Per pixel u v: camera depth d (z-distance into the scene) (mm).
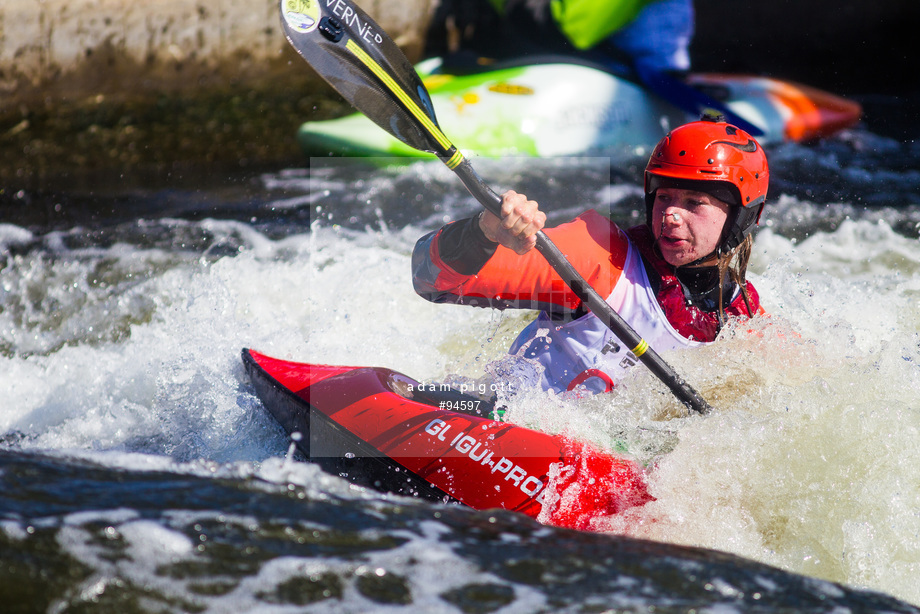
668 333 9953
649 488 8516
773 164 26406
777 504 8477
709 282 10000
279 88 33844
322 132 28391
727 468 8750
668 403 9859
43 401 12945
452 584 5367
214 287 15250
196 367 12625
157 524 5633
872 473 8703
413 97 10008
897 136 28828
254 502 6148
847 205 22859
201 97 33156
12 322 16391
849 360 10180
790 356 10094
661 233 9648
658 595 5457
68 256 19719
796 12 35469
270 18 33875
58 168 26781
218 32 33438
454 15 34469
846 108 29219
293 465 7008
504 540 6109
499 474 8547
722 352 10086
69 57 31969
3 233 21141
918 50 35500
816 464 8789
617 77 28453
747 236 10039
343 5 9789
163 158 27828
